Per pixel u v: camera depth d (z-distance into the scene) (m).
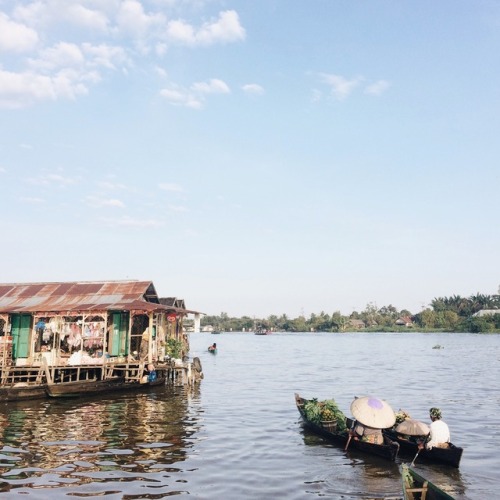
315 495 11.65
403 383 34.06
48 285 33.25
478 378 37.19
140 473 13.10
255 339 126.56
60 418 20.36
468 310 156.75
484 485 12.57
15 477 12.66
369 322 183.25
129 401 24.94
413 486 11.04
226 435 17.72
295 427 19.22
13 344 28.84
